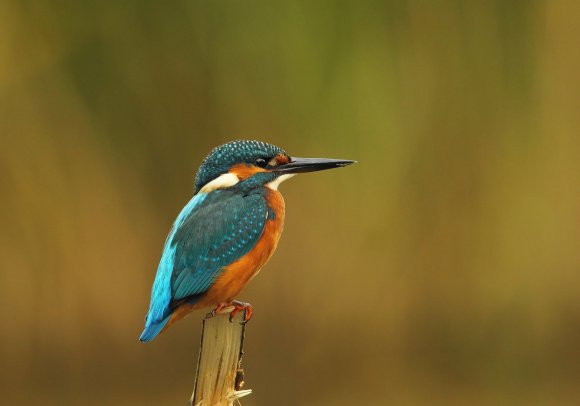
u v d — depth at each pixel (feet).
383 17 45.57
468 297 47.88
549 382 47.62
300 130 45.55
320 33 45.32
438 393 46.68
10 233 44.96
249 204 27.96
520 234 47.37
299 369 47.47
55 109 45.06
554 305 48.24
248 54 45.57
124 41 45.39
